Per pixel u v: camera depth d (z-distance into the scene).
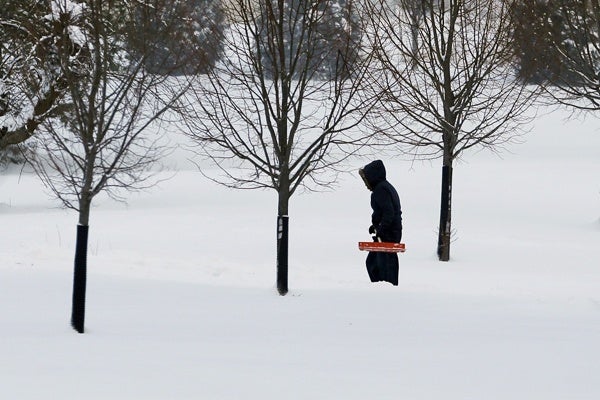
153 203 109.44
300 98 43.66
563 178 129.00
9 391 20.58
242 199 112.81
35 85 33.28
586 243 81.38
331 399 20.92
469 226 91.38
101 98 33.00
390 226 47.28
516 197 114.38
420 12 76.19
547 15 73.44
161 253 66.00
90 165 31.45
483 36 71.94
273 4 46.88
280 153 43.47
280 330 31.91
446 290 47.59
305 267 59.59
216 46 45.75
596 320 36.53
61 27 32.88
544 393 22.20
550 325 34.66
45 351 26.20
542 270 65.06
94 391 20.91
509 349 28.59
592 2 74.19
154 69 35.19
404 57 73.00
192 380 22.59
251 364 25.11
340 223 91.94
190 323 33.16
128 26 33.56
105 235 79.56
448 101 72.44
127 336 29.72
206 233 82.81
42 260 54.38
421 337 30.88
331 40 44.69
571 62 76.12
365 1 71.38
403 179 129.38
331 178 129.88
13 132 83.06
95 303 37.78
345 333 31.47
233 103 45.91
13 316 33.53
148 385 21.81
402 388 22.38
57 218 93.44
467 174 133.50
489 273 62.78
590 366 25.91
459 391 22.20
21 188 123.06
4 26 71.38
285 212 42.81
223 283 47.72
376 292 43.41
